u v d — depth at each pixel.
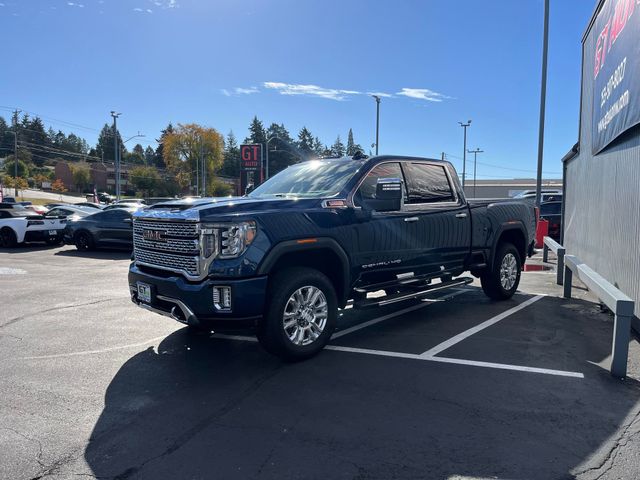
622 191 6.80
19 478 2.94
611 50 7.54
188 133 96.94
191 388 4.31
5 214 17.73
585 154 10.20
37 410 3.88
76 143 173.50
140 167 99.12
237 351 5.36
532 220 8.55
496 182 83.69
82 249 16.45
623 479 2.93
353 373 4.64
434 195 6.56
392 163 6.05
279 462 3.11
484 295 8.41
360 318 6.81
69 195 99.12
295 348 4.84
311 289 4.98
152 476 2.96
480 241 7.19
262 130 124.12
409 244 6.00
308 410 3.85
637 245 6.00
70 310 7.38
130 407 3.93
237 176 133.25
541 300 7.98
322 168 6.13
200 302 4.46
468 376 4.55
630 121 6.12
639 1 5.91
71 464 3.10
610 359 5.05
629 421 3.67
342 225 5.22
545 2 15.95
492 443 3.33
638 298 5.89
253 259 4.50
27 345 5.59
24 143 130.38
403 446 3.29
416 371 4.69
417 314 7.02
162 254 4.94
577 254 11.06
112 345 5.60
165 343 5.67
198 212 4.52
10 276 10.79
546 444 3.33
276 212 4.76
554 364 4.88
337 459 3.14
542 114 16.39
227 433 3.49
